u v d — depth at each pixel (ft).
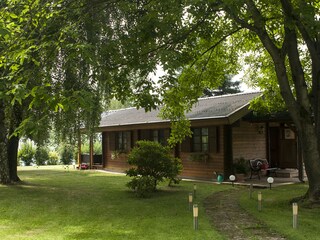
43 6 27.30
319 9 37.17
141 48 34.55
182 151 67.56
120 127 78.59
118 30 38.29
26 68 27.30
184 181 59.82
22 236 26.37
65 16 29.58
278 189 49.14
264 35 35.37
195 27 35.91
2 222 31.45
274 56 35.50
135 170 47.62
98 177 69.46
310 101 37.35
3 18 26.63
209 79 49.65
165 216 32.60
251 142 64.28
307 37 35.78
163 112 49.62
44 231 27.96
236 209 35.35
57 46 27.25
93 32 36.11
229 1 26.61
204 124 59.67
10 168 60.03
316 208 33.78
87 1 32.53
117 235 26.12
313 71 36.94
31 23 28.35
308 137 35.53
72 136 47.85
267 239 24.48
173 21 32.07
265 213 32.76
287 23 30.09
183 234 25.88
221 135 60.80
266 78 51.57
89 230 27.94
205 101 72.84
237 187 52.19
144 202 40.55
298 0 28.50
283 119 55.77
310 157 35.53
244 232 26.35
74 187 54.19
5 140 56.65
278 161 66.33
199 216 32.24
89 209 36.91
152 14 31.99
